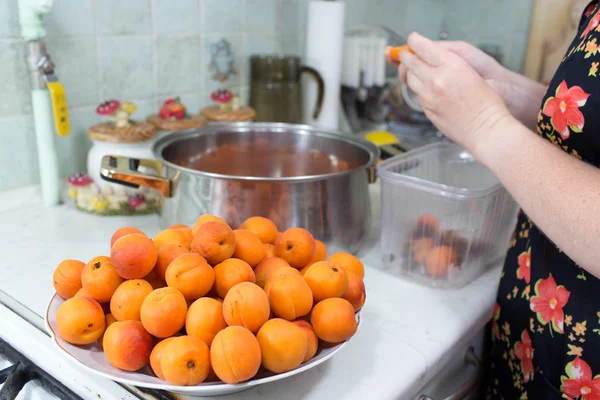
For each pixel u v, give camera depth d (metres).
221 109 1.07
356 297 0.53
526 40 1.56
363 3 1.53
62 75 0.92
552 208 0.48
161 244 0.53
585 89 0.52
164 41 1.06
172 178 0.74
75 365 0.52
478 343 0.81
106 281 0.48
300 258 0.56
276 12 1.29
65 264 0.52
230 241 0.51
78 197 0.90
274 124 0.97
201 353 0.43
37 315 0.59
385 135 1.28
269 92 1.21
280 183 0.70
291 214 0.71
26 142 0.91
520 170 0.52
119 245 0.48
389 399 0.52
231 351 0.42
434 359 0.59
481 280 0.76
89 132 0.88
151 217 0.91
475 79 0.59
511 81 0.79
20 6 0.80
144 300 0.46
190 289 0.47
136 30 1.01
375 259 0.81
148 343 0.45
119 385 0.50
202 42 1.13
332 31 1.24
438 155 0.90
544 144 0.53
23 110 0.89
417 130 1.47
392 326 0.63
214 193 0.71
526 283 0.67
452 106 0.60
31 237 0.80
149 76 1.06
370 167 0.79
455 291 0.73
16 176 0.91
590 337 0.58
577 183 0.47
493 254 0.81
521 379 0.69
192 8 1.09
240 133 0.96
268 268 0.53
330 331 0.47
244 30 1.22
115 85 1.01
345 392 0.51
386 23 1.65
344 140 0.93
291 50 1.37
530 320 0.66
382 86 1.48
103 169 0.72
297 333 0.45
